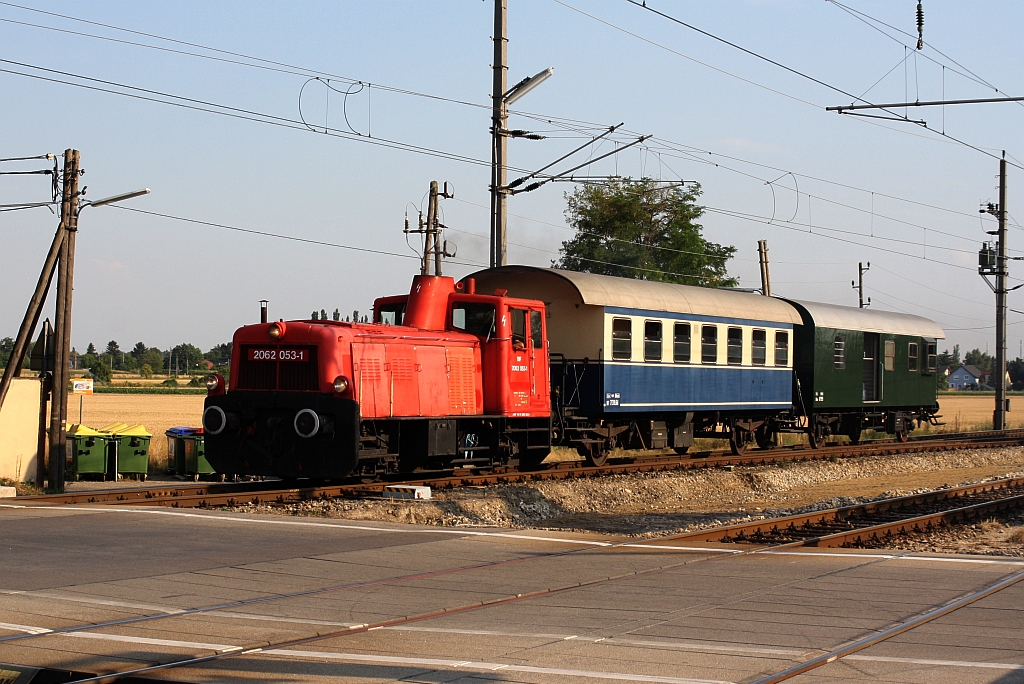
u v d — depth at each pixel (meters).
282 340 18.16
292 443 17.91
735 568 11.67
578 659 7.53
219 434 18.39
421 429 19.50
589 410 23.98
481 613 9.22
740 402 28.75
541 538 13.68
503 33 25.59
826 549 13.36
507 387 21.16
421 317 20.98
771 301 31.03
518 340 21.48
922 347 38.12
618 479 22.36
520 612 9.27
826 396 32.25
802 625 8.71
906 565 11.95
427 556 12.13
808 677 7.05
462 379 20.52
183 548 12.30
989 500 20.92
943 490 21.23
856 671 7.20
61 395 19.44
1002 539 15.96
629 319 24.75
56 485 19.33
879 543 14.98
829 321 32.53
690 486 23.53
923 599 9.88
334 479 19.94
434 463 20.48
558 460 28.33
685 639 8.19
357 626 8.62
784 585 10.61
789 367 31.08
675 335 26.33
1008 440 39.91
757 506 21.72
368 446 18.44
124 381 116.00
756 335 29.53
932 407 38.88
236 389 18.52
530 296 24.81
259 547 12.47
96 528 13.70
